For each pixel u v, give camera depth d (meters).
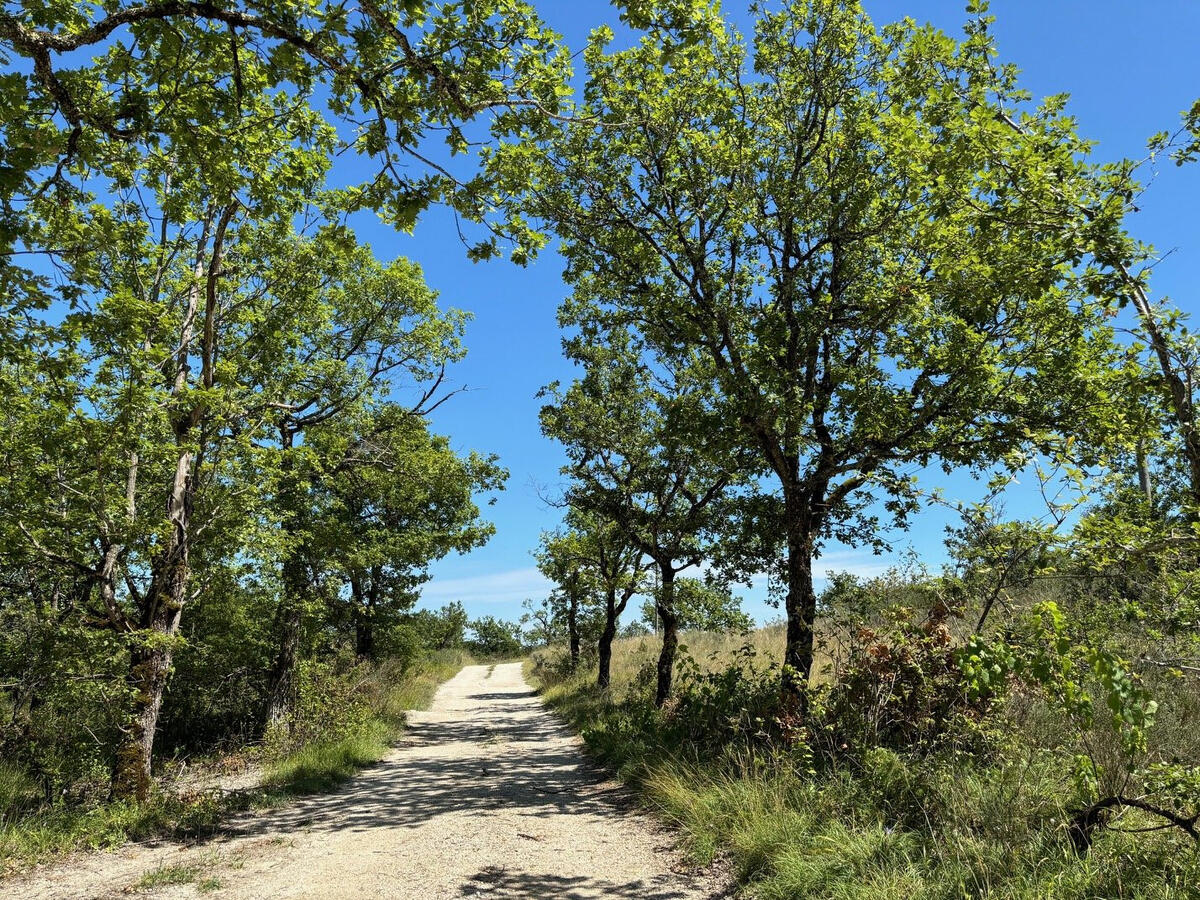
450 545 19.73
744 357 10.63
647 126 10.42
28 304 6.38
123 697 9.20
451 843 7.17
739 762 7.64
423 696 26.31
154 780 9.73
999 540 6.15
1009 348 9.51
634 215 11.52
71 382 8.09
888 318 9.98
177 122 5.31
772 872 5.40
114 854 6.93
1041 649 4.23
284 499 15.67
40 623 9.50
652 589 16.05
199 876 6.14
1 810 7.99
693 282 11.50
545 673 32.81
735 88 10.98
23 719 10.40
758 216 10.93
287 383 13.03
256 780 11.00
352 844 7.23
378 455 18.56
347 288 16.56
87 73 5.68
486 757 13.48
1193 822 4.04
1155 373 5.38
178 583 9.85
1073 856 4.36
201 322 11.23
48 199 5.89
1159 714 7.07
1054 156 4.54
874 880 4.62
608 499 16.86
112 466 8.63
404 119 5.21
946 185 5.23
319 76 5.52
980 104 4.86
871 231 10.06
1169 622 5.39
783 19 10.67
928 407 9.59
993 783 5.62
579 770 11.50
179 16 4.68
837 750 7.32
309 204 11.28
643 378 16.34
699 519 15.31
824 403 10.92
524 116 5.71
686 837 6.75
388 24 4.80
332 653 20.06
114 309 7.20
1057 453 7.86
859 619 8.17
